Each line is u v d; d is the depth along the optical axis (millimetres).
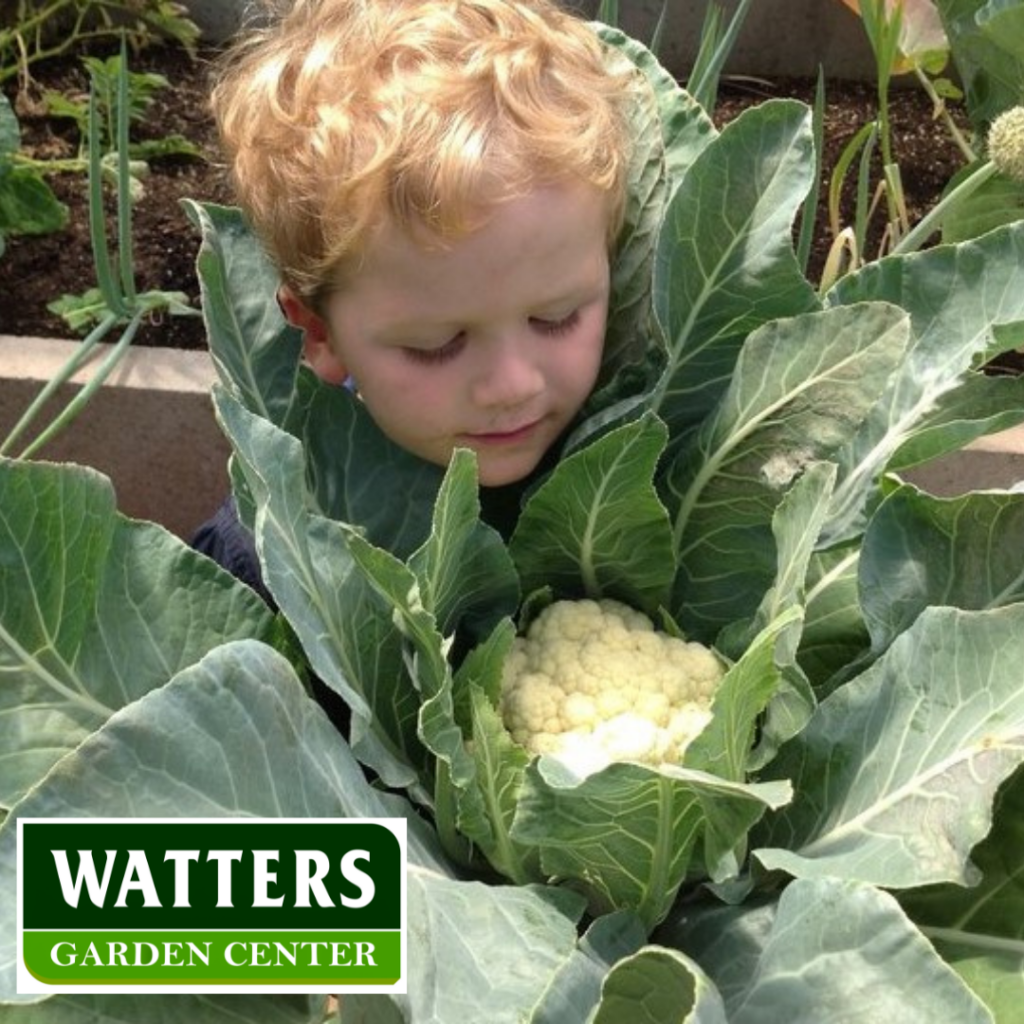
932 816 893
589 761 1005
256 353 1138
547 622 1116
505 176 938
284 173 1013
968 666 953
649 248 1155
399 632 1070
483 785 944
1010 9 1664
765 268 1094
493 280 966
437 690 988
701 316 1126
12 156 2111
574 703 1058
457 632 1149
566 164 959
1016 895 940
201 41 2582
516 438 1077
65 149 2312
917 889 960
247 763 857
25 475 962
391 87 970
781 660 945
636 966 772
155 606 1047
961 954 931
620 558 1112
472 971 863
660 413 1158
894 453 1075
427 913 882
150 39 2537
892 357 1009
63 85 2443
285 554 944
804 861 913
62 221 2096
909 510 1080
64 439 1904
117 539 1046
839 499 1153
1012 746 872
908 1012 795
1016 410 1055
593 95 1036
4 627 980
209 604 1059
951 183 1952
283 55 1081
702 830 964
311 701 959
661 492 1146
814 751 1022
